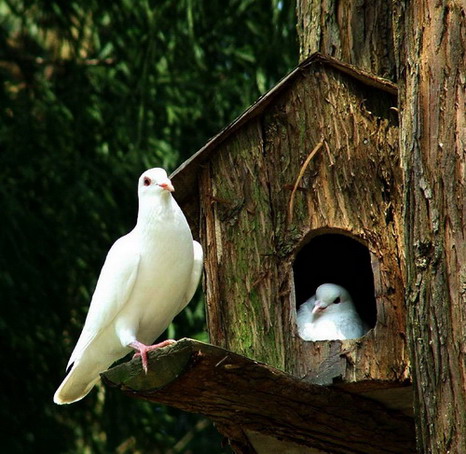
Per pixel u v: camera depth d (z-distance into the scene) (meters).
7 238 18.03
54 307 18.67
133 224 18.84
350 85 10.70
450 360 8.88
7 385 18.91
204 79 18.41
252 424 10.14
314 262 12.51
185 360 8.78
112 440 18.69
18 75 20.38
